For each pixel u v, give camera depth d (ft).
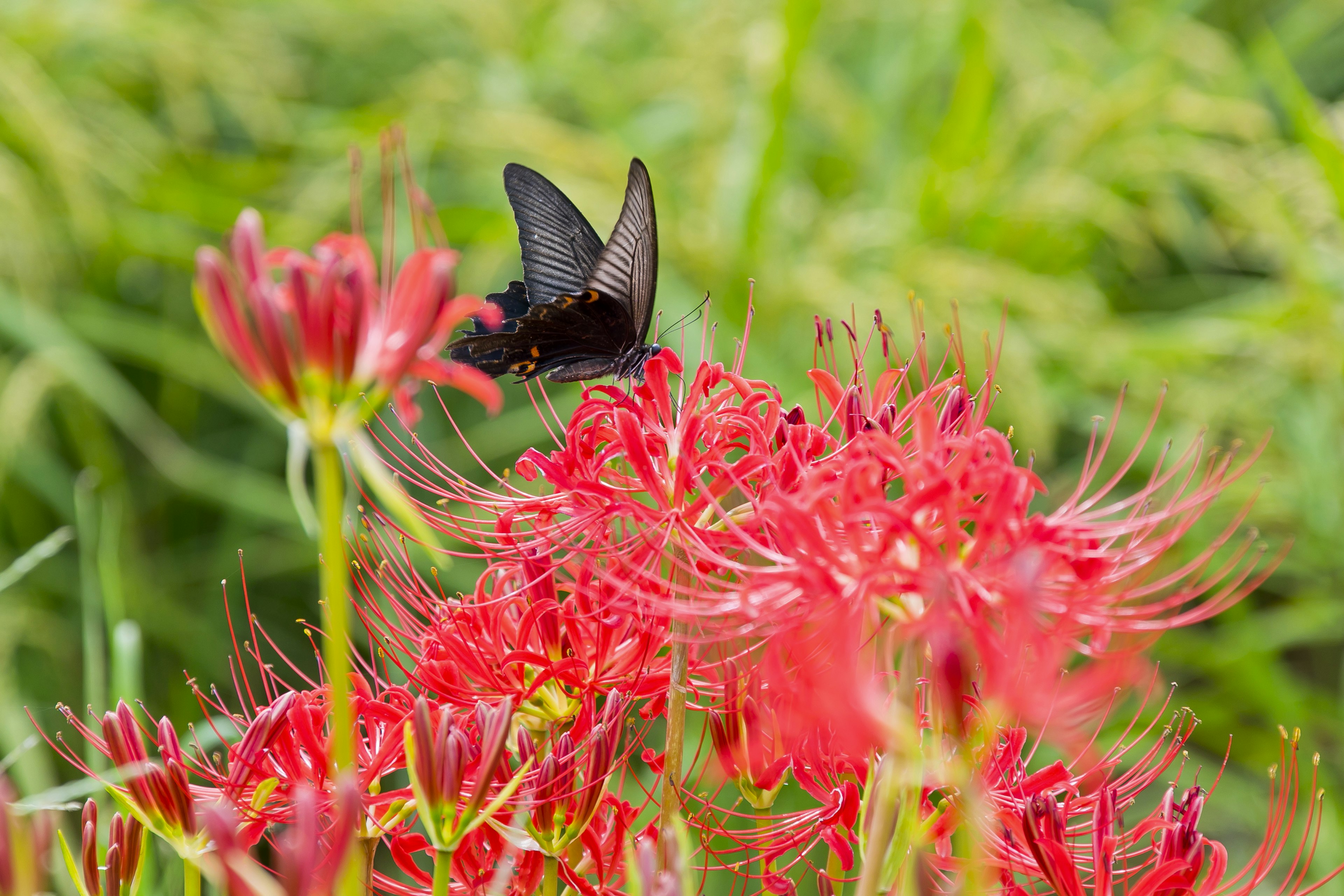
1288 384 7.66
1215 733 7.55
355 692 3.67
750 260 7.23
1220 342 7.58
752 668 3.64
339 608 3.23
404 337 3.20
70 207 7.36
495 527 3.82
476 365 4.06
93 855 3.47
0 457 6.66
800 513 3.31
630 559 3.65
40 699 7.22
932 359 7.04
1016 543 3.32
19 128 7.02
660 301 7.37
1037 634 3.21
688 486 3.66
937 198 7.80
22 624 7.00
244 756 3.50
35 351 7.08
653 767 3.78
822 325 3.89
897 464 3.32
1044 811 3.51
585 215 7.40
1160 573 5.09
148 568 7.90
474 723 3.61
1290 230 7.49
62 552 7.82
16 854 3.13
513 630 3.74
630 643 3.69
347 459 3.76
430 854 3.76
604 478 3.73
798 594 3.36
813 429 3.64
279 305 3.17
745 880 3.70
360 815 3.52
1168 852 3.53
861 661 3.40
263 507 7.72
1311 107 7.07
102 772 4.47
